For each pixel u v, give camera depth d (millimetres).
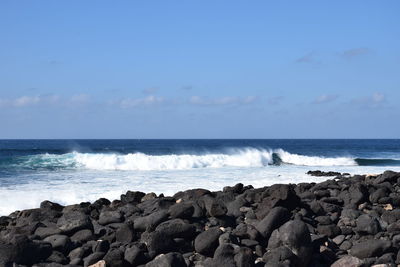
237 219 10266
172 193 17594
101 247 8789
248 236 8992
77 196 16766
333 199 12242
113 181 21750
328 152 65375
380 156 54656
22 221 11281
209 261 7938
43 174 26031
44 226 10102
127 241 9250
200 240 8672
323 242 9273
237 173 26828
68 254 8797
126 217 10828
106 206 12875
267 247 8641
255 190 12031
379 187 13359
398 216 10812
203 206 10406
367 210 11781
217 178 23250
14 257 7977
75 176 24672
